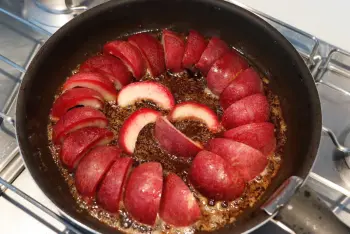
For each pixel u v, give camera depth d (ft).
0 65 1.52
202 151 1.22
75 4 1.65
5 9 1.66
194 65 1.47
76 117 1.27
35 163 1.12
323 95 1.45
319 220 0.96
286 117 1.36
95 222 1.10
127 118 1.37
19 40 1.60
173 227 1.15
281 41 1.35
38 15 1.65
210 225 1.16
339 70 1.49
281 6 1.74
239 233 1.00
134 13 1.47
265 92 1.43
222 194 1.17
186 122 1.36
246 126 1.26
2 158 1.30
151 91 1.40
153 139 1.32
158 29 1.56
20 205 1.22
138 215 1.13
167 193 1.14
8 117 1.24
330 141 1.34
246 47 1.50
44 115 1.33
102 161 1.18
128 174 1.22
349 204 1.24
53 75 1.38
